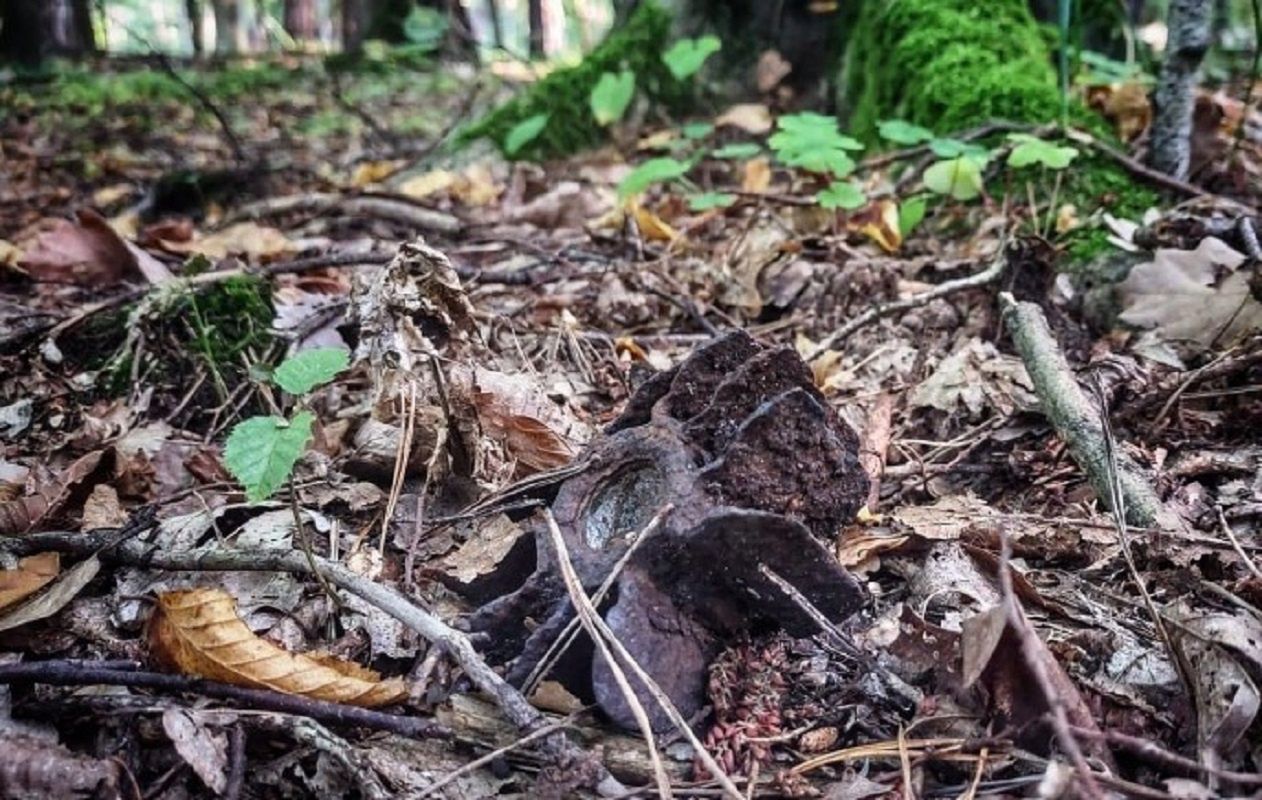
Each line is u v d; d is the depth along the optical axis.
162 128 1.46
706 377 0.43
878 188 0.84
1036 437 0.53
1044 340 0.53
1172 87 0.72
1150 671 0.39
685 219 0.86
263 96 1.72
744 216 0.83
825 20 1.08
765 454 0.40
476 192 0.99
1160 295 0.60
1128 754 0.37
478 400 0.49
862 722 0.39
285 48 2.54
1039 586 0.44
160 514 0.49
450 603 0.44
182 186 1.03
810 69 1.10
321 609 0.43
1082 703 0.37
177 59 2.26
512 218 0.90
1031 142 0.69
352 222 0.90
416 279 0.49
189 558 0.45
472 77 1.82
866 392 0.58
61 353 0.61
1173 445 0.51
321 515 0.48
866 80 0.99
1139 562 0.44
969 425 0.55
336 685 0.39
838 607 0.39
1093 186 0.73
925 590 0.43
